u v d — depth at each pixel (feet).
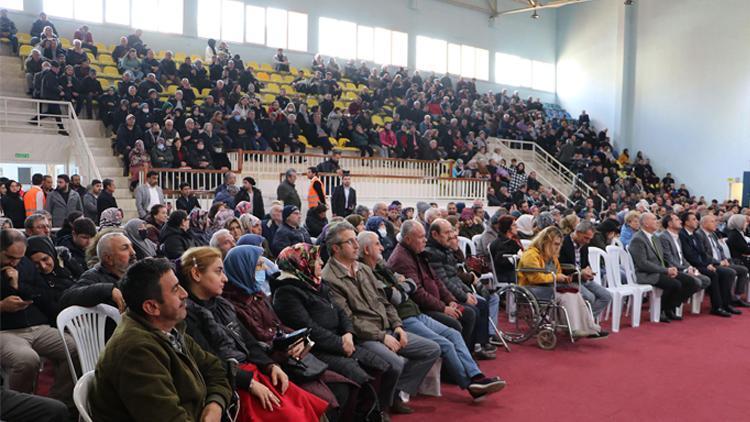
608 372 16.90
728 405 14.46
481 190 50.90
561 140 68.54
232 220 21.59
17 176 47.57
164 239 20.26
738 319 24.63
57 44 44.06
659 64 69.36
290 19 61.36
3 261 11.91
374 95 60.39
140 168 35.76
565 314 19.35
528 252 19.81
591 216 41.55
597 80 74.74
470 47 73.97
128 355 7.77
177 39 55.06
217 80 50.42
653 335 21.52
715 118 64.75
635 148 71.61
